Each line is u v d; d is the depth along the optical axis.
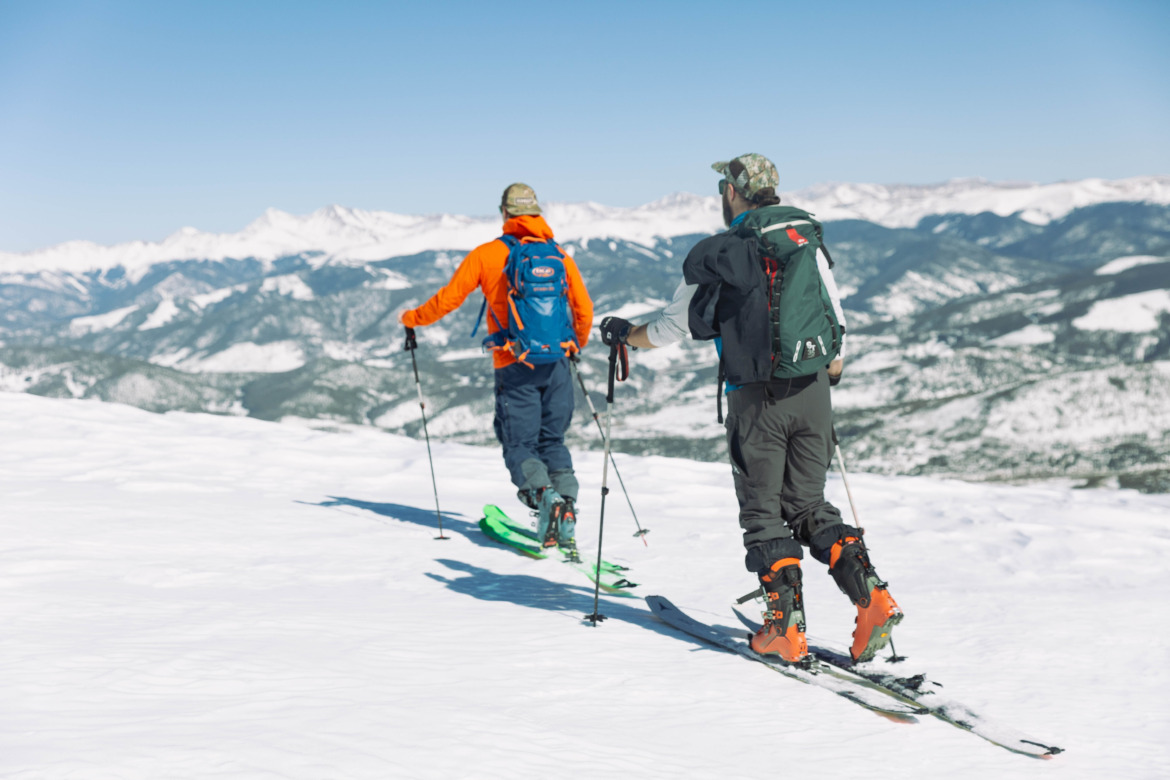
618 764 2.05
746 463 3.25
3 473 7.47
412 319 5.50
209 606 3.60
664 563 5.22
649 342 3.51
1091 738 2.59
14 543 4.65
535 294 5.10
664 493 8.04
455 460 9.81
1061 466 112.06
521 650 3.17
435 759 1.89
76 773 1.58
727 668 3.13
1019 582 4.95
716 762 2.19
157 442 9.94
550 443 5.43
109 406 13.09
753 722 2.56
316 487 7.84
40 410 11.95
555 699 2.60
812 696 2.87
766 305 3.05
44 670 2.40
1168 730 2.67
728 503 7.64
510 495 7.92
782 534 3.25
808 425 3.20
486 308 5.32
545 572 4.89
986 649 3.55
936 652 3.50
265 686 2.41
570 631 3.55
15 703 2.08
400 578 4.54
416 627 3.45
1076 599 4.50
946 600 4.50
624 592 4.41
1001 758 2.41
